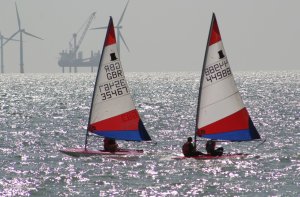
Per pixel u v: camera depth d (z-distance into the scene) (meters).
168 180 172.75
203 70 196.88
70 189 163.50
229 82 198.25
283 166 191.75
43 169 189.75
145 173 181.62
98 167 190.75
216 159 198.00
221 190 161.12
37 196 156.88
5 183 170.62
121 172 183.88
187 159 199.25
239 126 198.25
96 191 161.25
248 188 163.38
